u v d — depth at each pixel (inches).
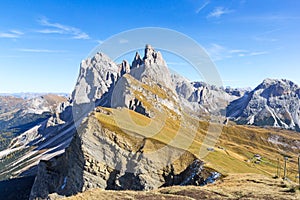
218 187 1544.0
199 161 3016.7
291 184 1582.2
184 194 1357.0
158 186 2871.6
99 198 1258.0
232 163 3622.0
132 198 1256.8
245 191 1381.6
